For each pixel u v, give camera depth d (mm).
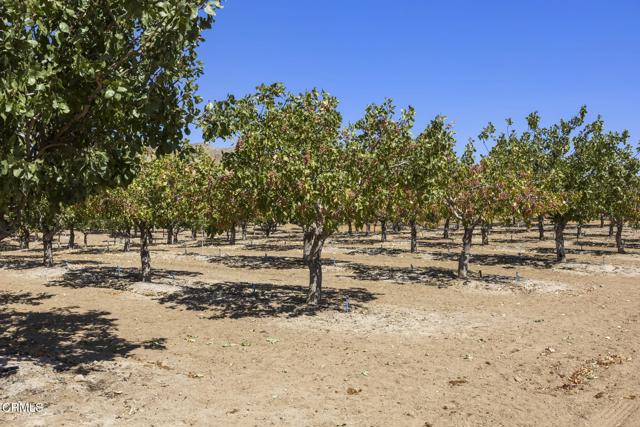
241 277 26594
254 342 13039
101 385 9062
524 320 15938
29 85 7848
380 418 7949
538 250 40500
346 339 13414
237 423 7570
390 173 16969
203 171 18078
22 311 17078
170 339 13305
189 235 77625
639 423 7738
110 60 8422
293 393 9094
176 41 8812
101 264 32219
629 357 11508
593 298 20062
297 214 15234
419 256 36906
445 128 17281
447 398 8938
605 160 30016
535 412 8258
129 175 10367
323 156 16000
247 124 16578
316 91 17625
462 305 18516
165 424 7391
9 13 7160
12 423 7078
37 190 9172
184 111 9922
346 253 39688
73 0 8414
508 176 23828
